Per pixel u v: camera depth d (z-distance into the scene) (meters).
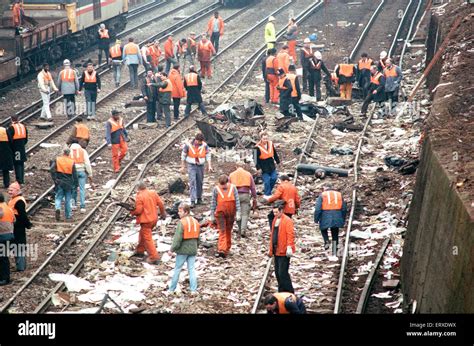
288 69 92.19
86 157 61.03
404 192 62.34
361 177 68.06
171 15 152.25
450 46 78.12
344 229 57.09
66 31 113.50
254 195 56.38
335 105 92.62
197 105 94.56
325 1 149.50
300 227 58.16
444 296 36.34
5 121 84.06
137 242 55.31
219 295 47.22
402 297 46.03
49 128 84.94
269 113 90.75
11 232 48.69
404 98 90.75
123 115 90.81
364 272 49.81
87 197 64.69
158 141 80.31
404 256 48.94
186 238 47.09
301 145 78.25
